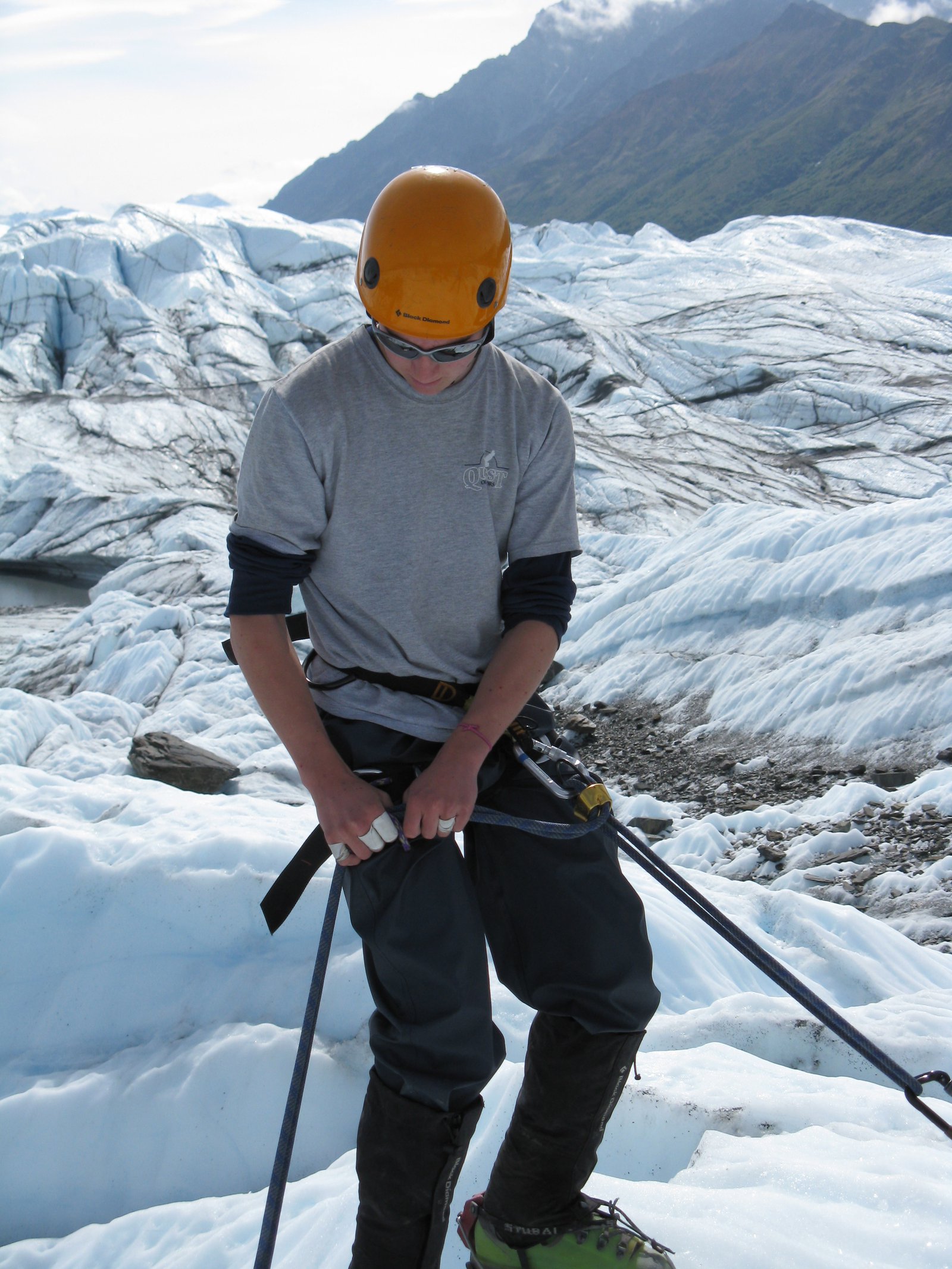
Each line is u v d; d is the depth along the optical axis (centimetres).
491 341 157
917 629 1048
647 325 5850
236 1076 255
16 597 2859
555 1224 160
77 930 294
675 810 927
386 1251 145
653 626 1310
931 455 4025
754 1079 252
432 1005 145
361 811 142
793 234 8444
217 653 1462
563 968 150
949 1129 152
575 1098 152
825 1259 159
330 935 149
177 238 5206
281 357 4697
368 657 160
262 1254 136
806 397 4625
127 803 383
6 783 405
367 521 152
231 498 3462
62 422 3791
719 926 156
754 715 1073
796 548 1273
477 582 158
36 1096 255
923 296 6128
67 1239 223
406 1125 143
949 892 671
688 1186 191
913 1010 313
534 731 165
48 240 5147
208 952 294
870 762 930
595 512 3341
